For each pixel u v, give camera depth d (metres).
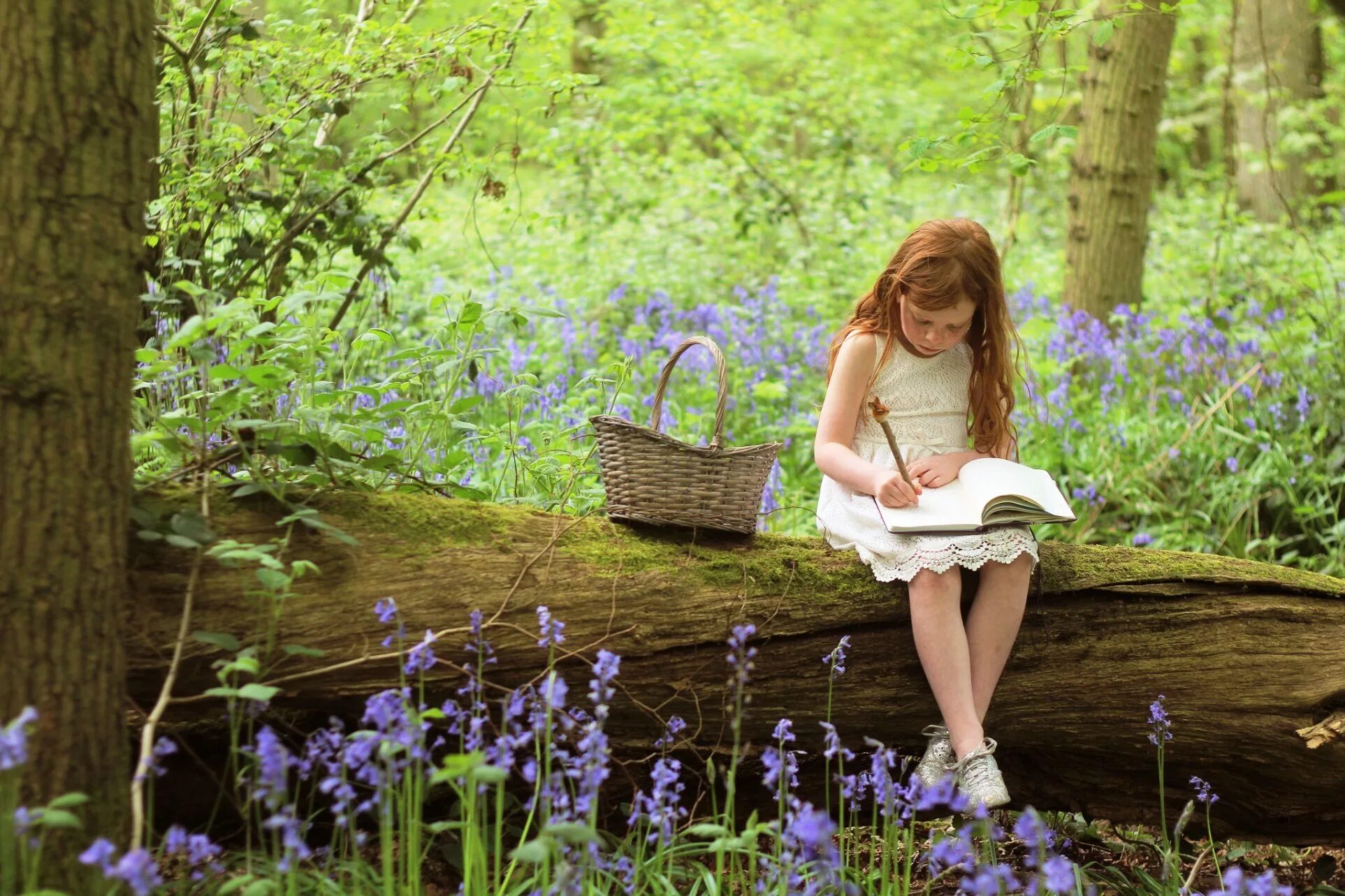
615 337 6.79
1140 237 6.73
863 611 2.69
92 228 1.97
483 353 2.97
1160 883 2.79
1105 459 5.09
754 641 2.61
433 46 4.07
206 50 3.80
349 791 1.96
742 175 8.87
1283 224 8.80
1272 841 2.97
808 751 2.75
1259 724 2.79
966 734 2.57
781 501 4.74
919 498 2.72
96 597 1.99
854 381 2.87
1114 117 6.60
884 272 2.86
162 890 2.13
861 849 2.84
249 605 2.25
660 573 2.59
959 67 4.04
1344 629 2.90
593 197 8.78
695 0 9.66
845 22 12.85
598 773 2.01
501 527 2.55
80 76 1.94
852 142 8.66
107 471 2.02
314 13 4.03
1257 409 5.09
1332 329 5.64
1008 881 2.23
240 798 2.45
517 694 2.22
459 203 9.62
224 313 2.23
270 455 2.41
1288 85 10.58
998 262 2.79
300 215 4.18
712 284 8.55
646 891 2.38
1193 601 2.87
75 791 1.94
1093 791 2.94
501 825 2.41
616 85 8.14
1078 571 2.84
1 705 1.88
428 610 2.38
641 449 2.63
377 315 4.95
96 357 1.99
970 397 2.95
